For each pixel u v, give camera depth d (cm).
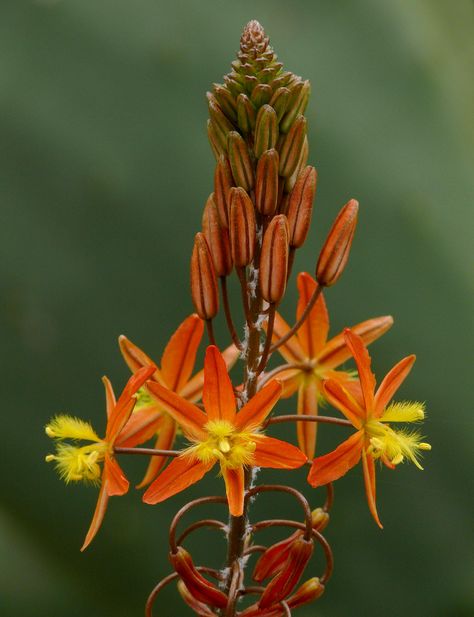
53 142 38
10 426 38
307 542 33
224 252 33
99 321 38
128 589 38
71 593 38
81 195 38
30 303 38
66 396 38
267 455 32
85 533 38
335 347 34
